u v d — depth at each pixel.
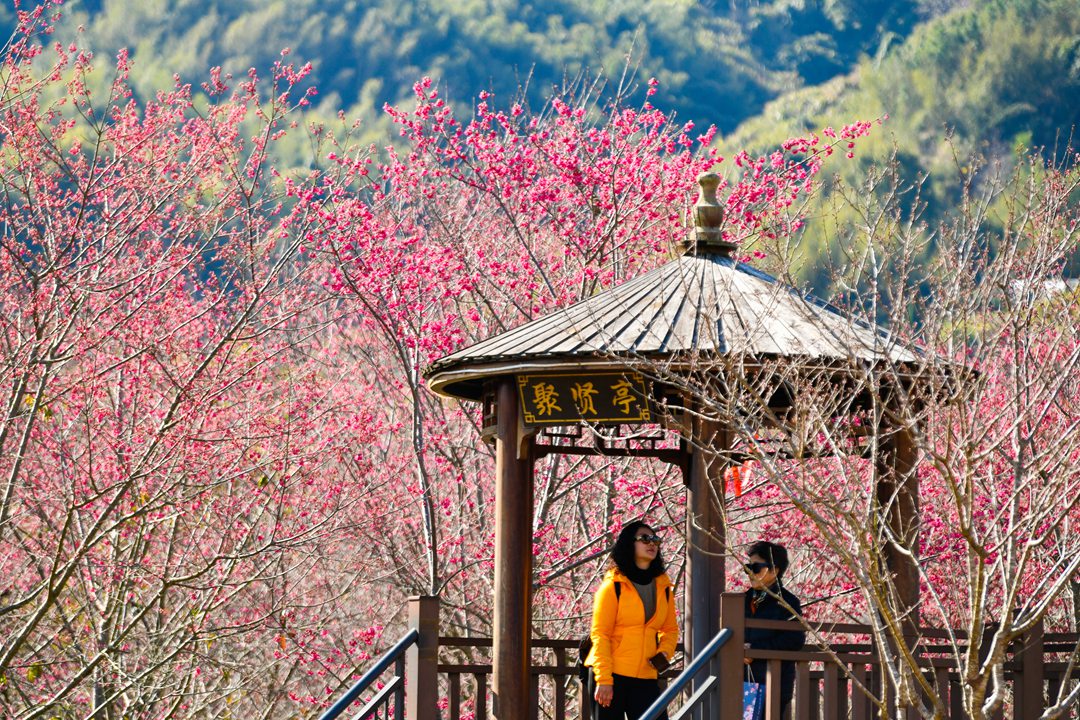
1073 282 12.92
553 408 12.06
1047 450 10.24
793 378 11.16
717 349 10.64
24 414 17.31
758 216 18.48
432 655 11.67
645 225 19.95
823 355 11.24
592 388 11.89
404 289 19.20
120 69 19.91
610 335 11.95
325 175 20.19
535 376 12.12
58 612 19.33
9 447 19.33
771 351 11.40
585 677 12.48
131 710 18.52
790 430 10.79
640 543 11.70
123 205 19.80
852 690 10.73
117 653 18.34
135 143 19.36
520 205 19.91
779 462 13.21
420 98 20.16
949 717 11.48
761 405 10.48
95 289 17.97
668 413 11.61
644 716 10.17
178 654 18.53
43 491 19.34
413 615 11.82
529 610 12.59
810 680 11.42
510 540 12.40
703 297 12.31
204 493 19.73
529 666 12.58
